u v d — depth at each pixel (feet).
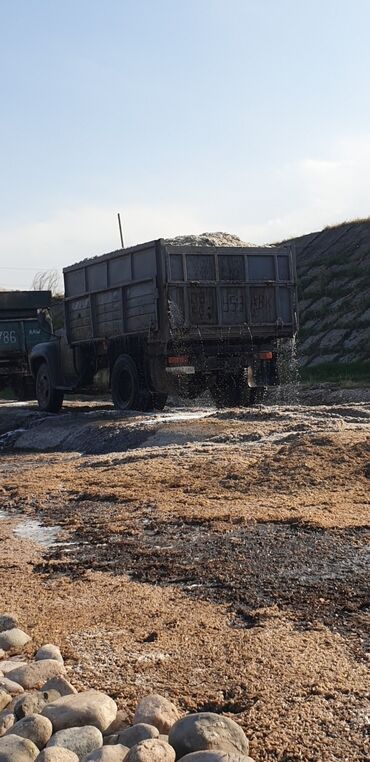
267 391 56.49
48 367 65.00
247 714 11.57
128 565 19.66
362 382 79.71
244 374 54.65
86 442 45.01
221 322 53.06
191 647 14.14
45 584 18.49
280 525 22.38
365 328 105.19
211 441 38.06
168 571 18.85
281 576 17.90
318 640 14.16
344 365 96.58
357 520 22.27
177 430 41.11
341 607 15.79
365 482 26.94
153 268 52.13
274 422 40.81
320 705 11.75
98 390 62.44
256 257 54.39
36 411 64.85
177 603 16.58
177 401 60.80
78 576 19.04
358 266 122.11
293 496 25.80
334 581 17.39
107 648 14.28
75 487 30.27
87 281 59.72
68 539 22.85
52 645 14.20
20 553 21.63
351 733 10.98
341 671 12.82
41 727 10.97
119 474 31.40
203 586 17.67
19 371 77.97
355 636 14.30
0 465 40.86
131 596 17.16
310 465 28.68
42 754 10.19
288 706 11.75
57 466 36.91
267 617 15.44
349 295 114.93
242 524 22.70
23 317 79.30
